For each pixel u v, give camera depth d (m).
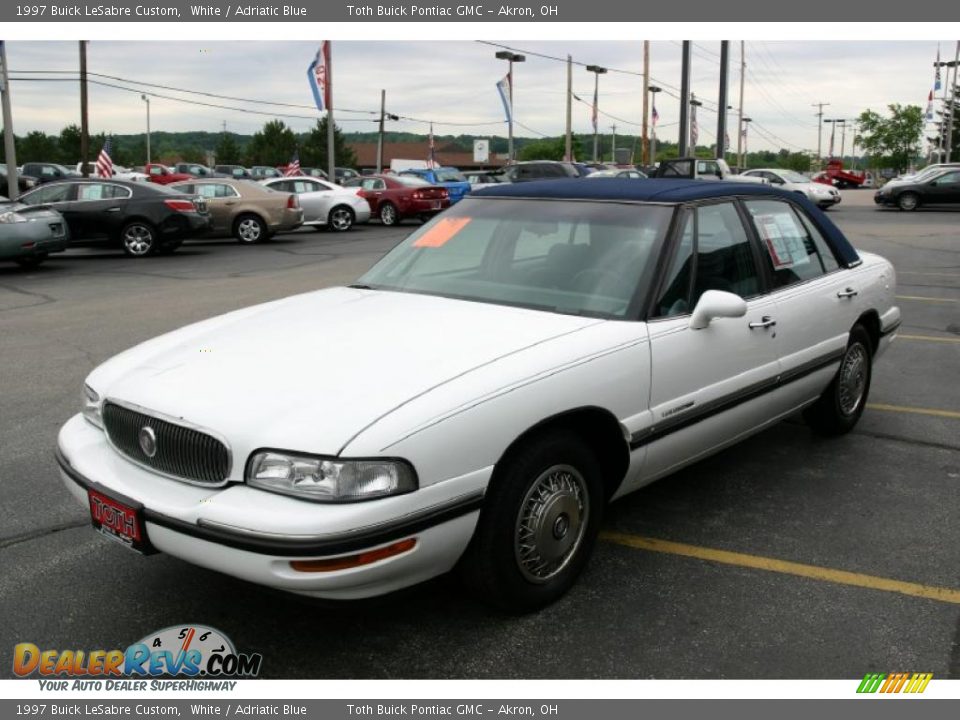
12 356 7.62
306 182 22.80
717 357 3.87
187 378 3.11
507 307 3.70
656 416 3.57
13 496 4.44
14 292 11.69
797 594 3.50
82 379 6.79
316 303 3.94
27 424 5.63
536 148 103.44
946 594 3.50
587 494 3.43
